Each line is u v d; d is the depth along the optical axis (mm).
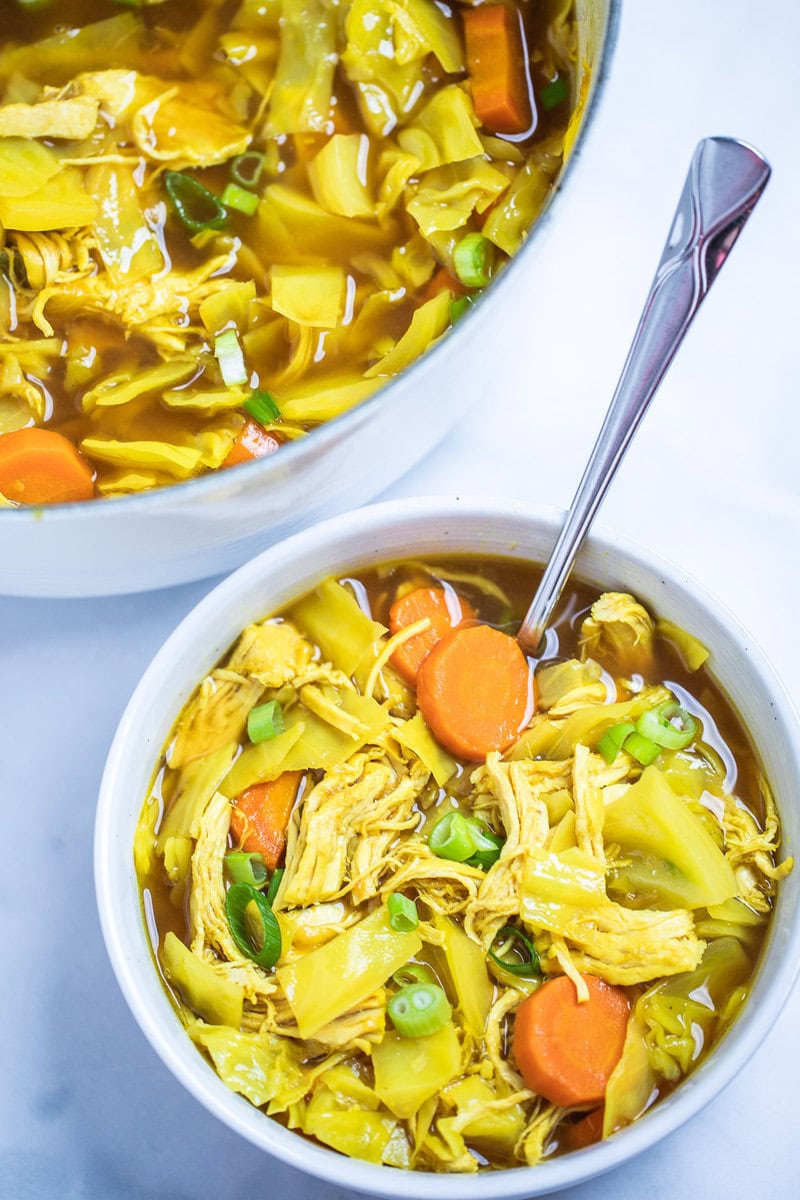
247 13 594
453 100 577
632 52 615
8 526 508
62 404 579
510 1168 505
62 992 577
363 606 552
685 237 486
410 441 550
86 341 580
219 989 516
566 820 525
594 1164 477
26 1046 574
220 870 531
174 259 583
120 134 588
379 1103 512
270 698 545
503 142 581
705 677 538
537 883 516
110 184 584
